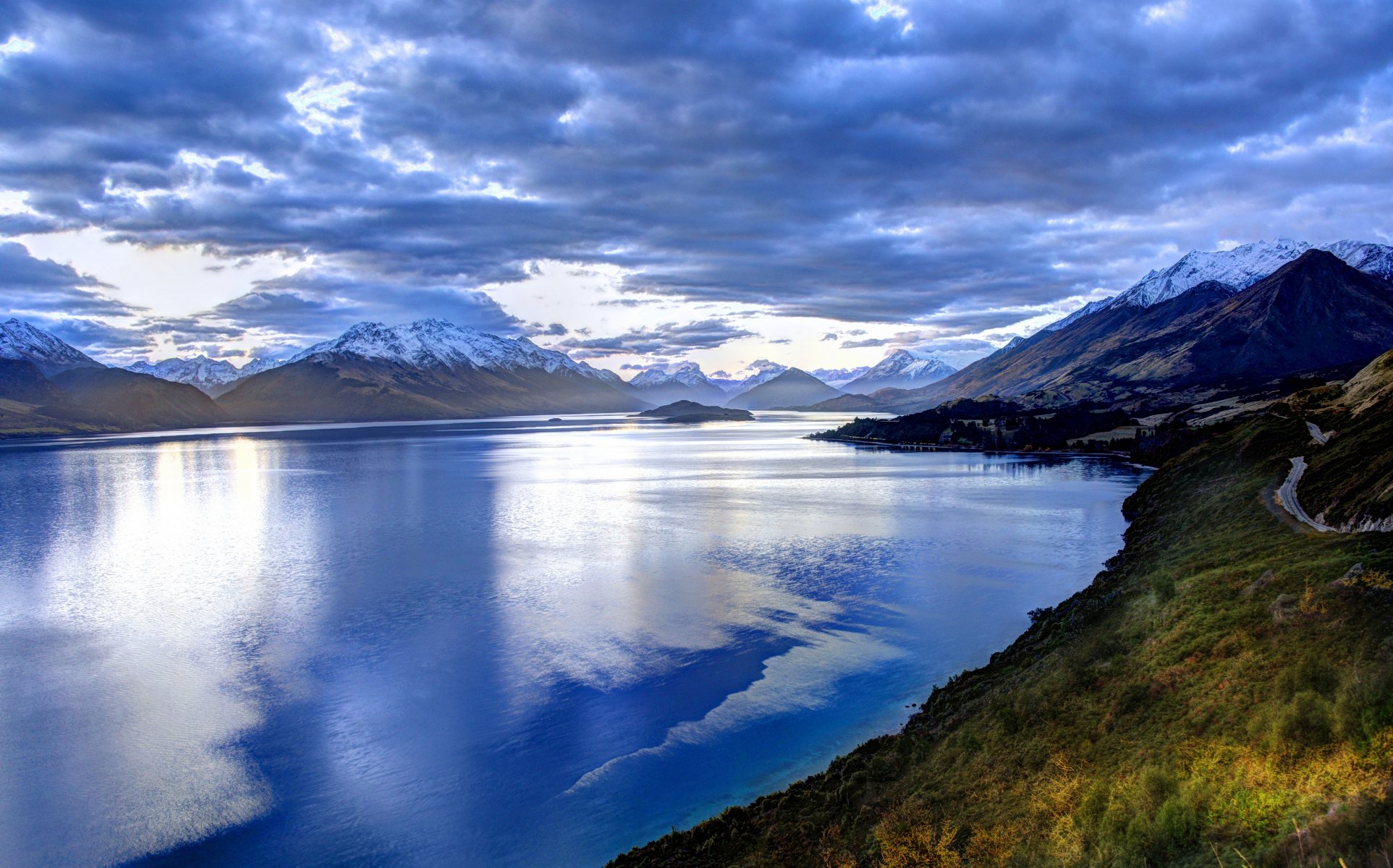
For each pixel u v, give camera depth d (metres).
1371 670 24.66
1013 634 54.50
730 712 43.59
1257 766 22.66
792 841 29.42
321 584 73.50
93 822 34.94
